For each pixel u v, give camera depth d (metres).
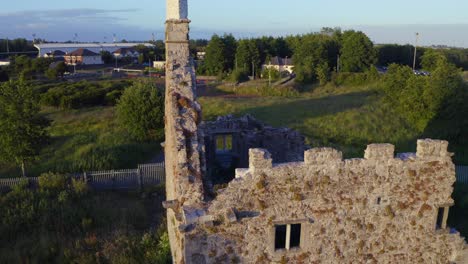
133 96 35.66
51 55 119.69
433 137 39.19
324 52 92.81
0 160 27.22
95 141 34.78
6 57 121.69
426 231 13.24
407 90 43.72
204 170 12.62
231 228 11.91
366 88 68.25
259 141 21.58
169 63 13.59
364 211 12.67
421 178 12.78
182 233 11.64
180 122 12.62
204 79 86.94
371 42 90.50
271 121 44.19
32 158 26.86
